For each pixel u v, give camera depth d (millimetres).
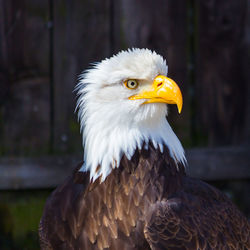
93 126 7383
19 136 11859
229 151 12148
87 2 11672
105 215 7332
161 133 7477
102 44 11766
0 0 11562
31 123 11859
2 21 11609
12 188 11875
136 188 7324
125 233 7270
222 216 7691
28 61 11719
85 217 7387
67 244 7461
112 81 7234
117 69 7238
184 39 11891
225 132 12219
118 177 7352
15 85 11758
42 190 12117
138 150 7363
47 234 7570
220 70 12062
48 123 11898
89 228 7355
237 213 8062
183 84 11977
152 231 7113
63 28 11688
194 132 12148
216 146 12219
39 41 11688
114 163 7348
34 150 11914
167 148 7512
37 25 11648
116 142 7328
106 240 7312
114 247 7293
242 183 12453
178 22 11844
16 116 11820
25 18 11625
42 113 11867
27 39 11664
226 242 7520
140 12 11734
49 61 11750
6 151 11859
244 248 7863
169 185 7438
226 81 12102
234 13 11969
